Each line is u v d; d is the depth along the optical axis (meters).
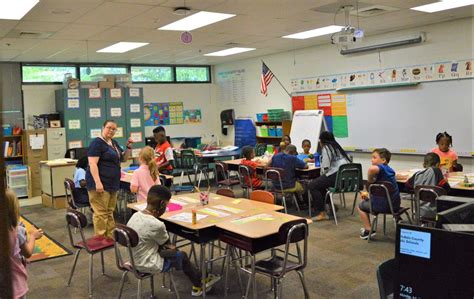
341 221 5.97
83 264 4.62
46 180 7.74
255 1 5.18
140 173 4.73
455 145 7.01
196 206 4.04
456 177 5.25
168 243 3.47
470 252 1.08
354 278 3.98
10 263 0.70
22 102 9.56
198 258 4.51
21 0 4.70
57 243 5.41
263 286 3.88
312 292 3.70
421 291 1.16
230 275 4.09
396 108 7.80
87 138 9.51
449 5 5.84
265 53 10.10
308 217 6.20
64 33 6.59
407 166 7.73
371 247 4.83
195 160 8.45
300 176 6.58
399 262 1.20
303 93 9.55
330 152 6.01
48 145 9.02
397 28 7.45
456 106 6.95
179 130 11.57
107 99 9.73
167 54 9.53
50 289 3.99
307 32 7.53
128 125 10.01
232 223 3.40
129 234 3.15
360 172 5.96
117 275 4.27
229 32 7.16
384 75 7.94
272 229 3.21
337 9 5.77
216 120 12.11
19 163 9.08
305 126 9.24
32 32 6.43
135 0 4.89
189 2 5.11
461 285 1.09
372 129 8.23
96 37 7.05
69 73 9.67
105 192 4.65
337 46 8.68
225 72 11.78
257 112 10.91
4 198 0.69
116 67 10.76
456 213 1.36
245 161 6.91
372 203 5.00
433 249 1.14
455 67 6.91
